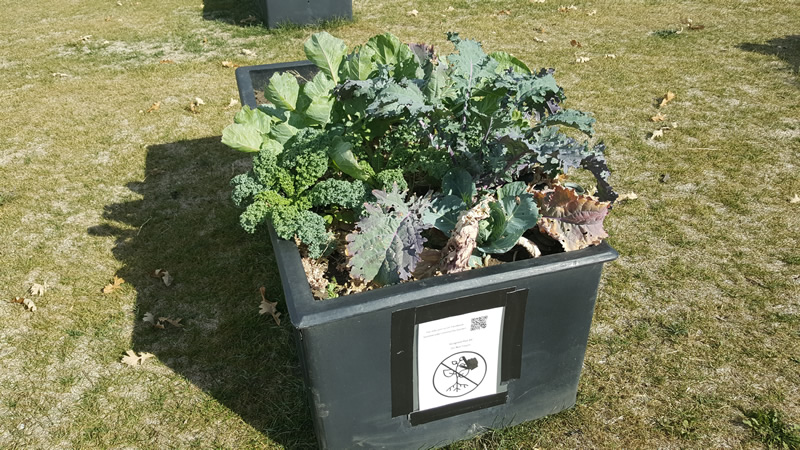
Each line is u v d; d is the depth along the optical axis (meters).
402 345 2.07
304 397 2.70
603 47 6.59
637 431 2.48
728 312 3.04
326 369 2.03
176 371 2.87
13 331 3.13
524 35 7.10
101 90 6.09
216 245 3.75
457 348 2.15
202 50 7.09
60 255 3.71
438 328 2.07
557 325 2.26
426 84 2.51
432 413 2.29
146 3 9.22
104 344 3.04
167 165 4.68
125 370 2.89
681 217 3.77
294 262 2.18
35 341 3.07
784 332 2.90
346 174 2.81
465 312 2.07
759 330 2.93
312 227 2.36
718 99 5.27
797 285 3.18
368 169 2.56
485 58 2.48
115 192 4.36
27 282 3.48
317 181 2.74
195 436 2.55
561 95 2.61
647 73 5.85
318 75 2.88
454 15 7.96
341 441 2.26
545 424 2.52
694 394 2.62
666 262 3.40
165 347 3.01
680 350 2.84
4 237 3.88
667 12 7.68
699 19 7.34
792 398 2.58
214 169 4.60
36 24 8.45
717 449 2.39
